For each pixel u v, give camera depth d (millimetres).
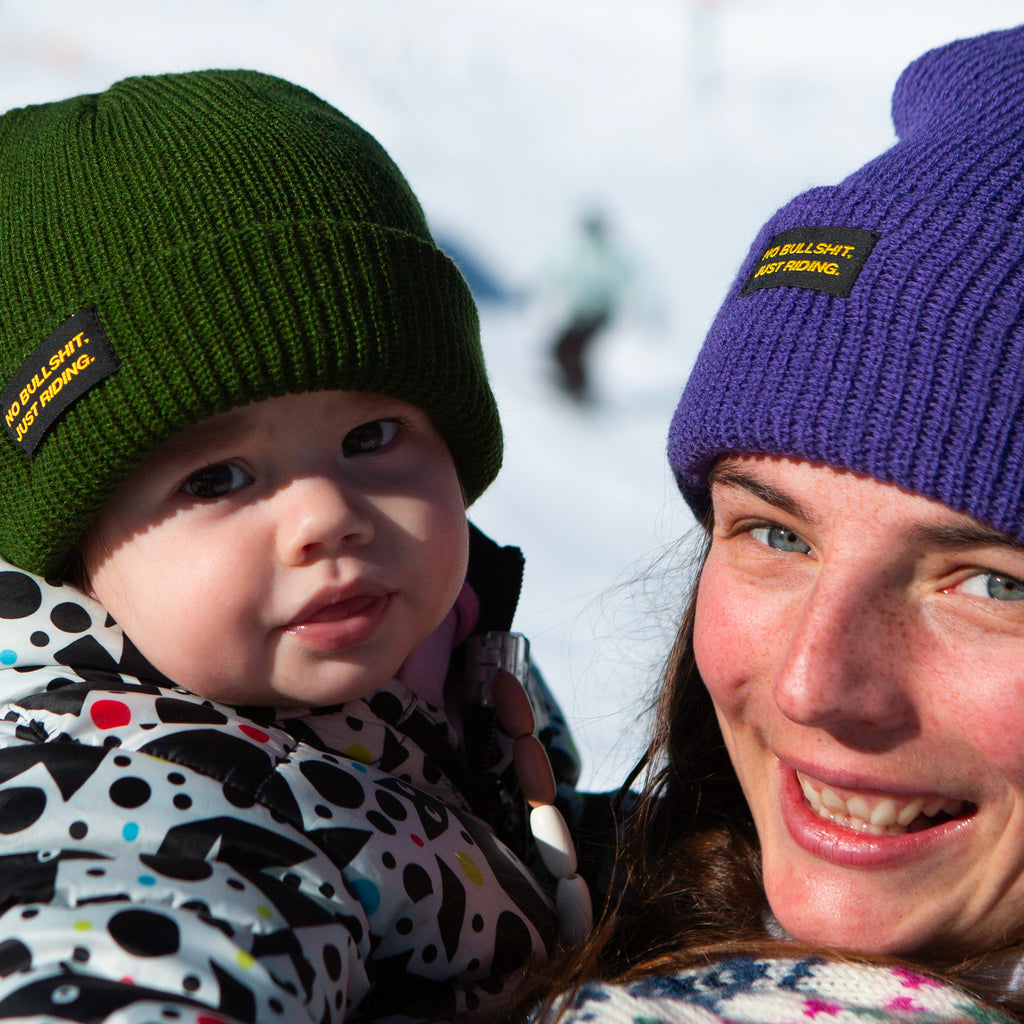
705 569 1617
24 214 1531
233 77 1723
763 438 1397
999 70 1512
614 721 3010
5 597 1496
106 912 1148
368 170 1647
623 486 7973
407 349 1547
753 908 1650
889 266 1369
